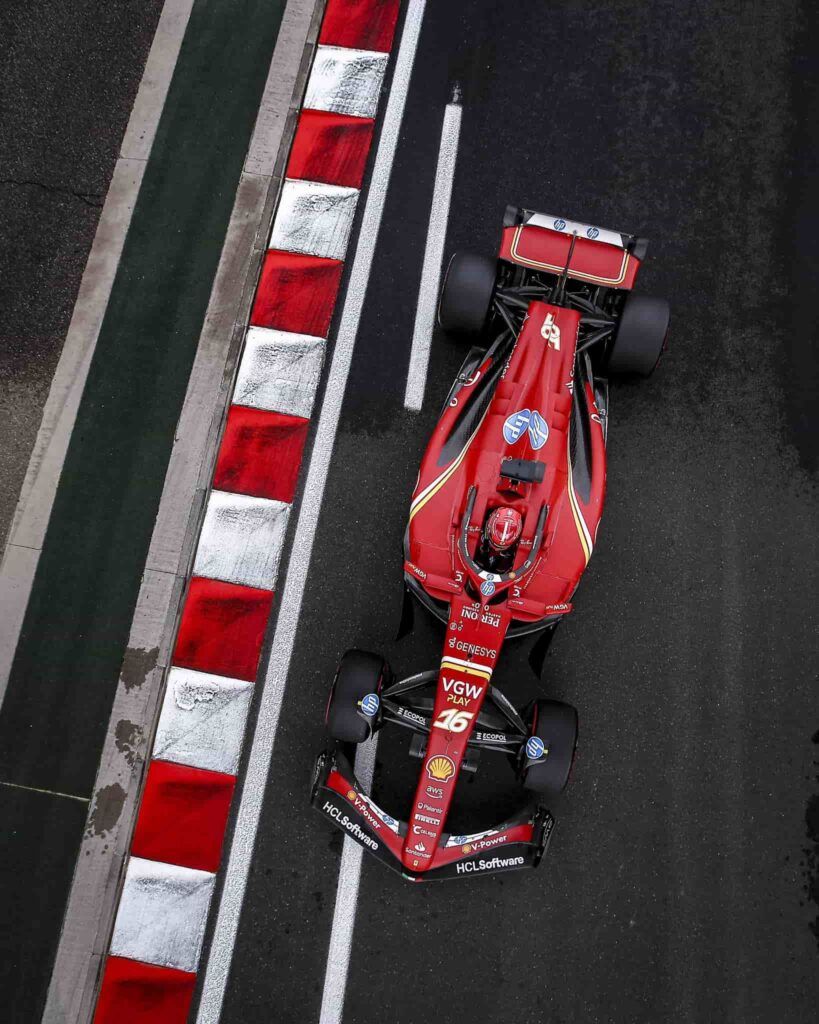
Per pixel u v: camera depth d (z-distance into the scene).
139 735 6.19
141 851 5.96
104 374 6.80
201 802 6.04
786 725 6.36
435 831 5.07
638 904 6.04
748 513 6.67
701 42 7.59
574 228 5.86
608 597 6.46
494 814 6.13
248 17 7.54
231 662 6.26
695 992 5.95
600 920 6.00
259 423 6.66
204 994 5.79
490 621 5.23
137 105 7.36
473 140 7.26
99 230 7.09
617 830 6.14
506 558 5.26
